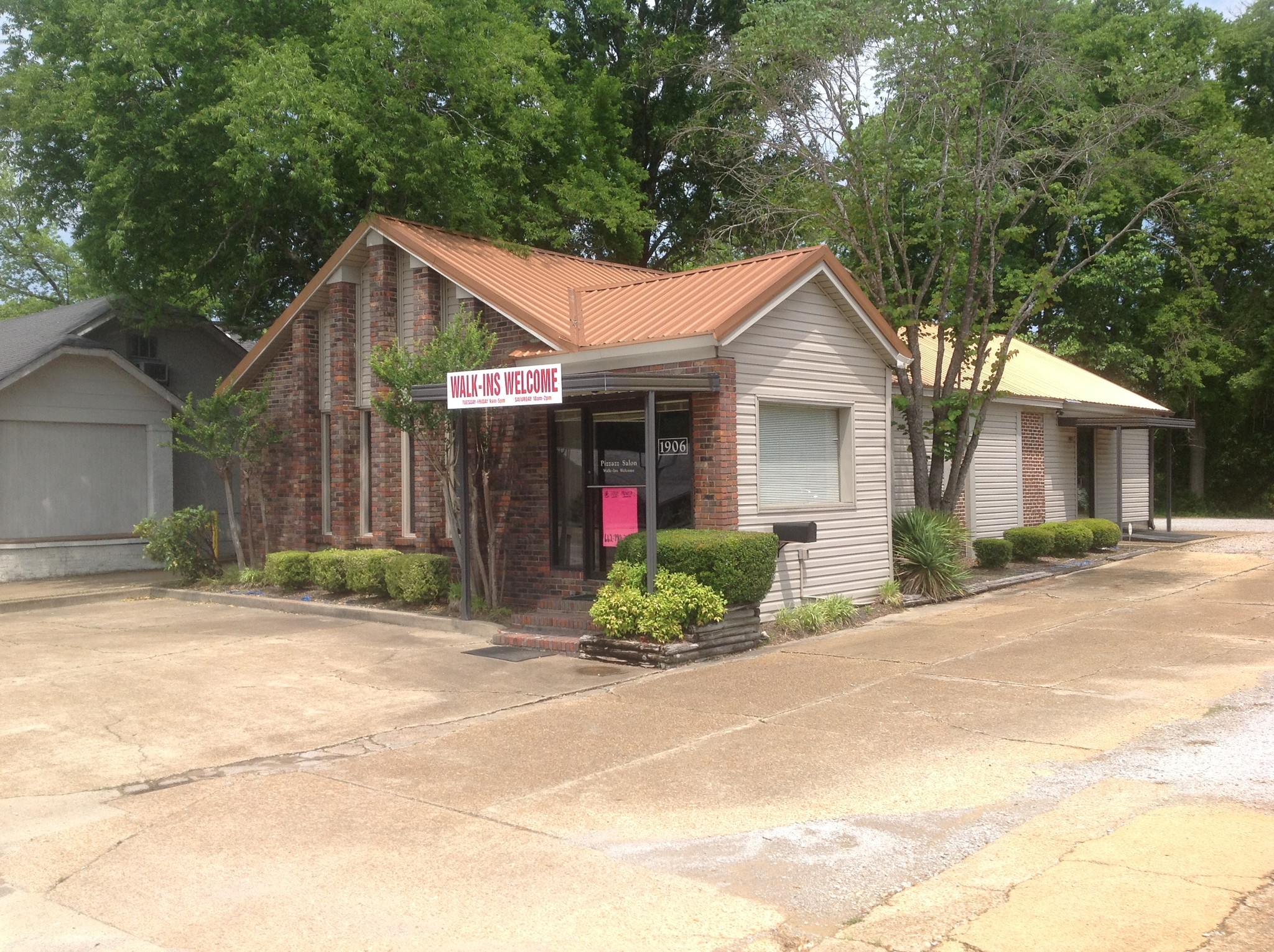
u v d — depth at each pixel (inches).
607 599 432.1
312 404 683.4
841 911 190.2
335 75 731.4
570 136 938.7
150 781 285.1
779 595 491.8
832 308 533.6
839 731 310.7
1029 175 748.6
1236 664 382.9
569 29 1111.6
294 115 695.7
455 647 468.1
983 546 712.4
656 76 1069.8
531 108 826.8
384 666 427.5
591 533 527.8
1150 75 712.4
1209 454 1576.0
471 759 297.0
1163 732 294.7
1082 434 962.1
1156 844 210.4
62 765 300.0
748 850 221.8
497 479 561.6
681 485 486.9
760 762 283.3
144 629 539.2
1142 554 815.7
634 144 1157.1
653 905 195.6
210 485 910.4
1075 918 179.0
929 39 620.4
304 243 909.8
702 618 423.2
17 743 322.7
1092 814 231.3
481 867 217.2
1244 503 1551.4
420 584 542.6
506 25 840.3
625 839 230.8
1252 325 1376.7
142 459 837.2
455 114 787.4
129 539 820.6
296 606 593.9
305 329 680.4
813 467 529.0
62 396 786.2
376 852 227.5
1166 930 172.6
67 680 408.5
